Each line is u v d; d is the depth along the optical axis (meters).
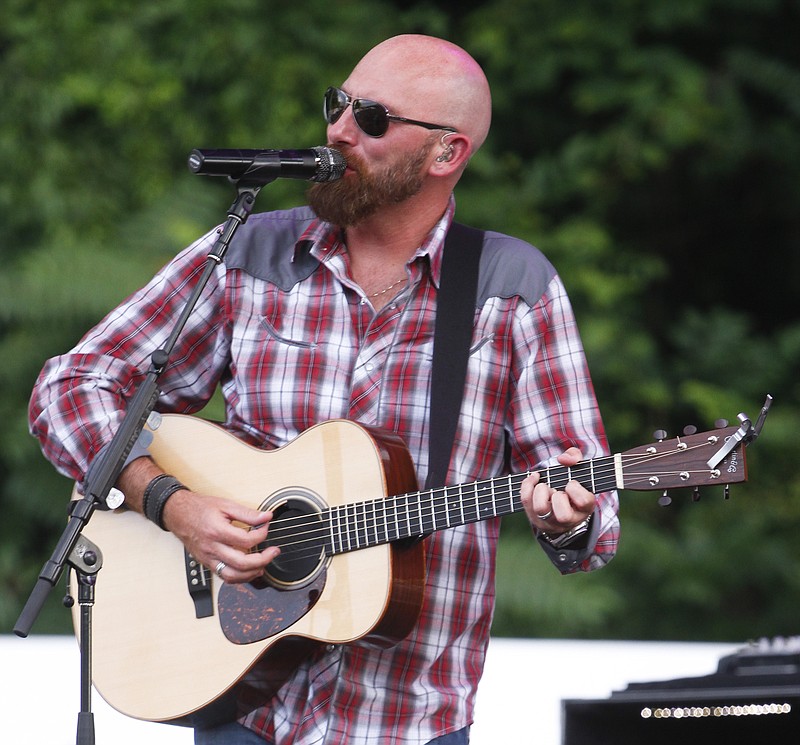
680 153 33.16
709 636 29.22
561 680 13.50
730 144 32.00
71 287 26.16
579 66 31.75
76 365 10.62
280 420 10.25
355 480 9.72
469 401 9.98
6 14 30.22
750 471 30.69
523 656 13.66
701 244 34.53
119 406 10.53
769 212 34.19
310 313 10.34
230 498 10.14
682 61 31.77
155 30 30.61
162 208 28.31
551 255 31.20
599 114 32.84
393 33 31.75
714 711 10.23
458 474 9.91
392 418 9.99
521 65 32.06
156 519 10.09
